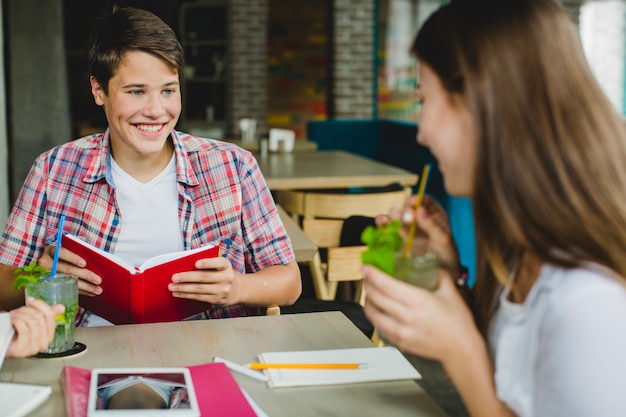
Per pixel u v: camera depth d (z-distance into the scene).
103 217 1.90
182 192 1.91
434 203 1.28
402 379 1.33
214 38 9.14
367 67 9.26
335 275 2.80
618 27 9.92
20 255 1.92
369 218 2.90
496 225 1.05
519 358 1.04
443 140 1.07
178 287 1.66
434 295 1.07
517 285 1.12
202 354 1.43
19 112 4.86
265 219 2.02
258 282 1.88
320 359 1.40
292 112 9.77
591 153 0.98
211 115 9.23
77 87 8.38
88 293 1.67
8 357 1.32
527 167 0.99
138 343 1.48
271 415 1.19
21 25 4.80
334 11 9.07
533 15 1.00
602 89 1.02
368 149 7.58
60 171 1.92
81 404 1.16
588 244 0.97
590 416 0.91
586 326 0.93
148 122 1.79
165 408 1.15
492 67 1.00
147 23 1.75
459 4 1.06
